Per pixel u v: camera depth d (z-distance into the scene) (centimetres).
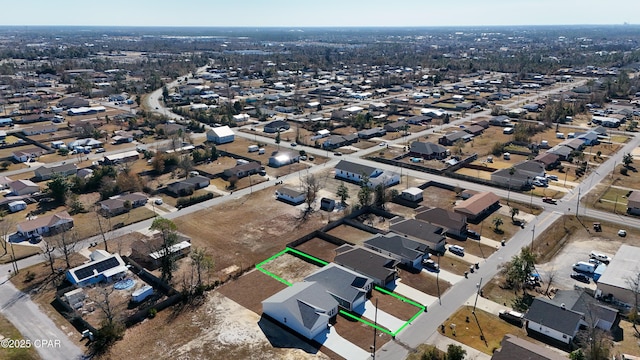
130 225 8012
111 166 10400
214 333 5147
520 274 5888
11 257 6838
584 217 8169
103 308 5116
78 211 8625
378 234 7300
